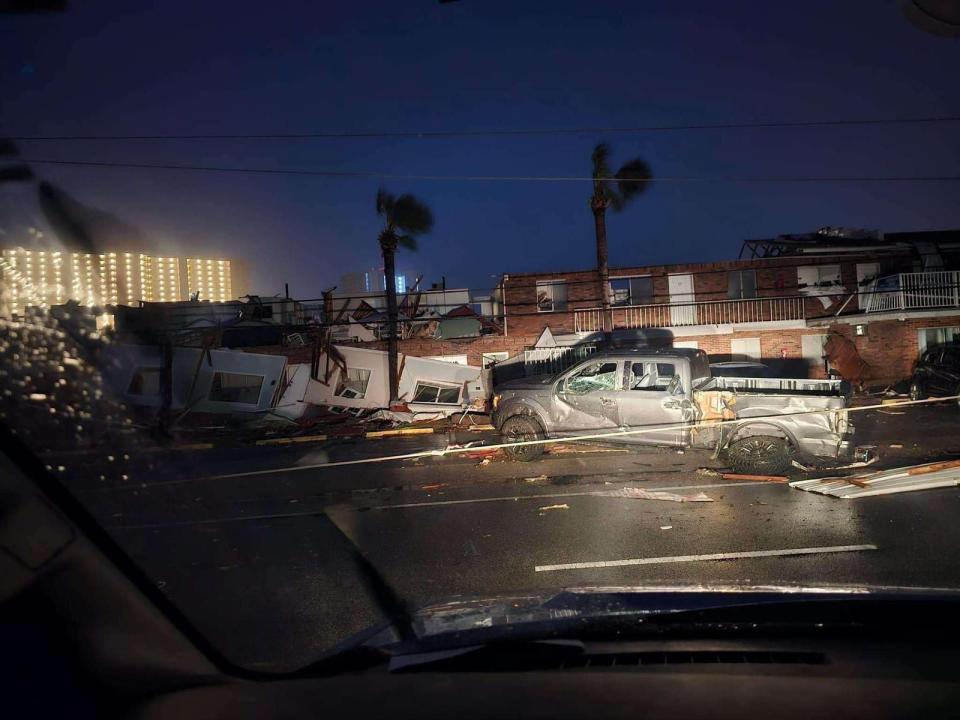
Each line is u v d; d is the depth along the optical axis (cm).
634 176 2484
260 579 604
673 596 253
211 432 2131
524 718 147
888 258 2770
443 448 1490
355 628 483
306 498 1015
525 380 1276
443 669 194
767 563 623
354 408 2491
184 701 163
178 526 748
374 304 3000
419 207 2462
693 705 151
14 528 143
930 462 1066
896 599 231
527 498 938
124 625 164
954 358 1891
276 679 189
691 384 1116
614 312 2744
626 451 1259
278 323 2744
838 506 824
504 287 2750
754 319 2745
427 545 725
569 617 238
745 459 1037
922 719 141
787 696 154
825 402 1020
